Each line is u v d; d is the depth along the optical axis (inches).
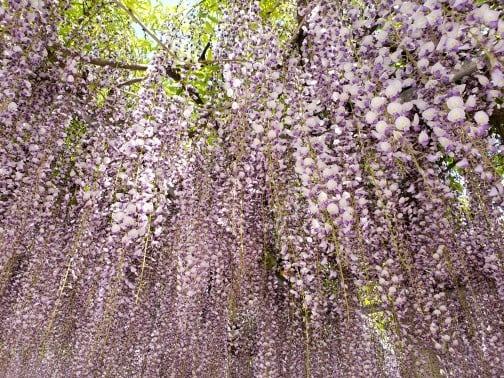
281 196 91.5
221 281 107.0
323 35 84.4
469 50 68.4
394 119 59.2
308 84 86.9
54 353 120.3
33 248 115.2
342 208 66.9
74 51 105.5
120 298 103.9
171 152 96.3
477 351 106.5
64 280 101.9
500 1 59.5
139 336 115.8
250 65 92.4
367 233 84.4
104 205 98.6
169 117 97.8
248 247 106.9
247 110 90.4
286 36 105.6
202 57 123.5
